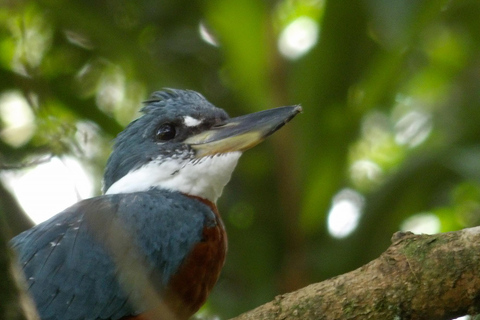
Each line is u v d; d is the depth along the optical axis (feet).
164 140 30.22
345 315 21.95
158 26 42.45
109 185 30.78
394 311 21.56
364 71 38.70
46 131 27.99
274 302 22.75
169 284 26.48
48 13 40.16
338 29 38.55
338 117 38.29
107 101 43.57
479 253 21.03
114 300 25.43
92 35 39.24
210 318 37.73
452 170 38.24
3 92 39.88
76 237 25.91
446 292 21.18
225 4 39.32
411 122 47.29
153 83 38.86
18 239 26.84
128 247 25.62
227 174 29.73
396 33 36.83
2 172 26.21
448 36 47.01
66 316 25.13
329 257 36.63
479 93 44.14
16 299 15.65
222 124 30.25
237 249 37.70
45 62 40.47
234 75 40.52
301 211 37.63
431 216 43.55
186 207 27.89
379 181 42.39
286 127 38.29
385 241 36.70
